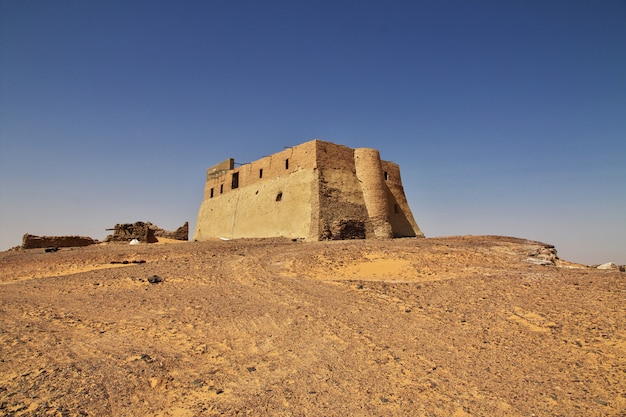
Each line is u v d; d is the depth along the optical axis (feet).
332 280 40.75
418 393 17.85
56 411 16.17
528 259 46.32
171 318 29.04
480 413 16.17
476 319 26.81
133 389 18.26
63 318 29.58
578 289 31.01
